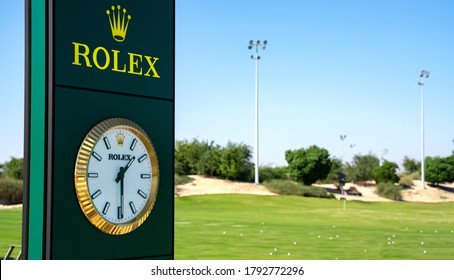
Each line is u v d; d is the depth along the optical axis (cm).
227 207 3519
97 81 704
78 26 685
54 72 657
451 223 2673
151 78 771
